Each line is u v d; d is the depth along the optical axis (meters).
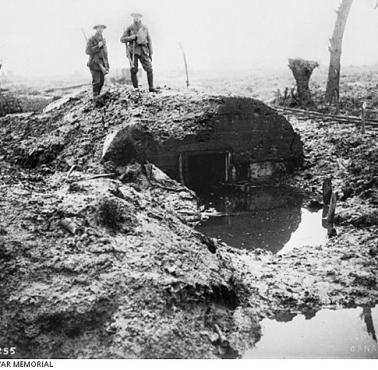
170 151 13.31
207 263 7.08
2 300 5.83
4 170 11.82
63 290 5.94
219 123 13.74
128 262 6.39
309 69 21.86
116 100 14.80
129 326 5.58
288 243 9.28
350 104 21.41
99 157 12.88
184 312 5.96
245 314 6.57
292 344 6.04
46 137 14.28
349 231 9.59
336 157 14.71
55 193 8.12
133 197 8.66
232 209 11.62
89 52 15.03
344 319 6.61
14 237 6.49
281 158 14.48
